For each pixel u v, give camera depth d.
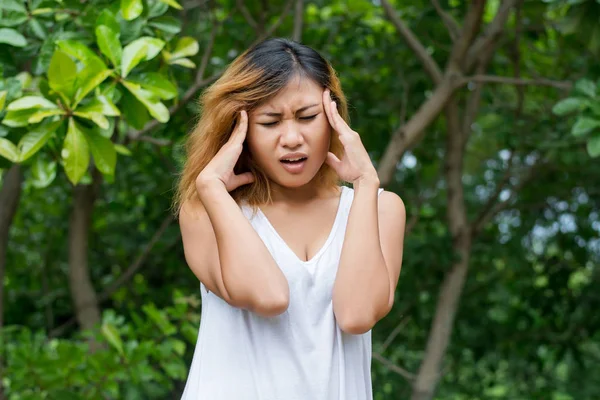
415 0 4.94
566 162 5.11
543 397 6.56
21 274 5.80
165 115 2.64
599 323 6.12
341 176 1.87
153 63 2.87
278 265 1.80
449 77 4.25
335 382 1.79
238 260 1.73
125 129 4.10
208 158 1.91
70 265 4.95
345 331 1.77
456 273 5.13
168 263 5.55
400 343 5.89
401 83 5.16
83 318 4.94
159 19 2.93
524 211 6.11
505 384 6.84
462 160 5.21
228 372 1.81
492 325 6.18
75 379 3.86
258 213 1.88
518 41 4.88
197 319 4.14
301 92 1.79
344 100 1.91
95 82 2.56
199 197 1.85
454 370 6.54
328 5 5.61
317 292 1.80
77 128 2.60
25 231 5.97
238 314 1.83
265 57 1.81
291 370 1.77
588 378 6.55
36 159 2.88
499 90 6.07
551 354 6.80
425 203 6.20
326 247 1.84
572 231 6.13
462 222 5.16
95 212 5.75
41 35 2.89
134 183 5.34
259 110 1.80
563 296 6.21
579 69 5.18
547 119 5.16
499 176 6.07
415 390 4.93
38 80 2.88
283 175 1.81
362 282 1.75
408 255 5.09
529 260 6.29
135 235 5.46
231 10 5.14
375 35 5.25
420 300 5.59
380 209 1.93
